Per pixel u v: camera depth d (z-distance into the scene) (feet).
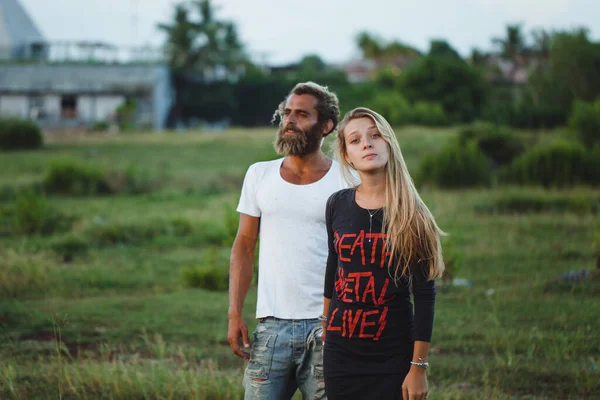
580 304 24.08
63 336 21.68
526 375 17.72
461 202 51.60
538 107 118.73
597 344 19.90
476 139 75.97
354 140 10.09
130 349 20.56
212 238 41.22
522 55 230.68
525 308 23.84
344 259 10.02
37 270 30.32
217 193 64.95
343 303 10.02
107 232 42.39
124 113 162.40
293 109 11.66
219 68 228.43
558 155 61.11
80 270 32.40
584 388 16.72
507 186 60.80
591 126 77.05
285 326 11.42
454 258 28.81
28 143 99.45
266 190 11.66
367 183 10.08
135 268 33.60
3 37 192.13
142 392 16.44
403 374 9.84
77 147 101.86
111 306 25.62
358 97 192.13
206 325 23.06
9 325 22.81
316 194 11.48
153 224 44.83
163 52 219.41
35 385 16.66
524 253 33.73
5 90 165.89
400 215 9.71
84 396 15.88
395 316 9.89
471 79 160.56
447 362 18.90
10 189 62.34
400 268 9.73
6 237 41.86
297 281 11.43
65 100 170.30
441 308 24.53
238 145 101.86
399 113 132.05
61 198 60.90
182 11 224.53
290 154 11.62
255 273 25.79
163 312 24.71
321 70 249.75
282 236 11.51
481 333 21.27
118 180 66.13
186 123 216.54
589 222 42.27
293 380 11.82
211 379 17.02
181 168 78.13
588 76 120.78
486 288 27.63
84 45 193.98
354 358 9.92
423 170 64.34
